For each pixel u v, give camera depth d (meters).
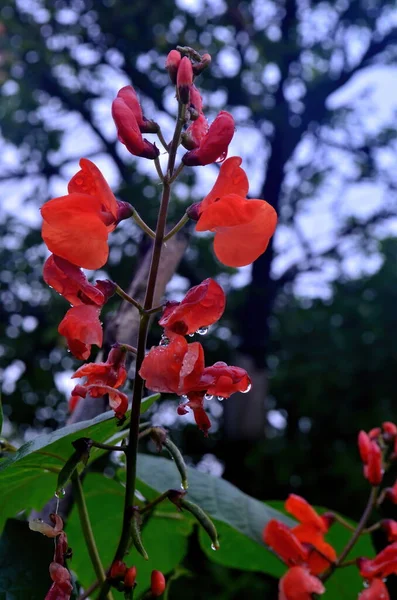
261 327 13.71
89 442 1.31
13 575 1.47
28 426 13.33
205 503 2.14
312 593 1.81
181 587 7.89
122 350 1.32
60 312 13.16
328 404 11.48
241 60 16.41
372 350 11.67
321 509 2.40
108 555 2.41
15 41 15.57
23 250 14.57
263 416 12.84
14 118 16.17
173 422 12.84
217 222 1.27
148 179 13.46
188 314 1.26
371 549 2.43
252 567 2.51
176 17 15.63
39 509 2.06
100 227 1.25
